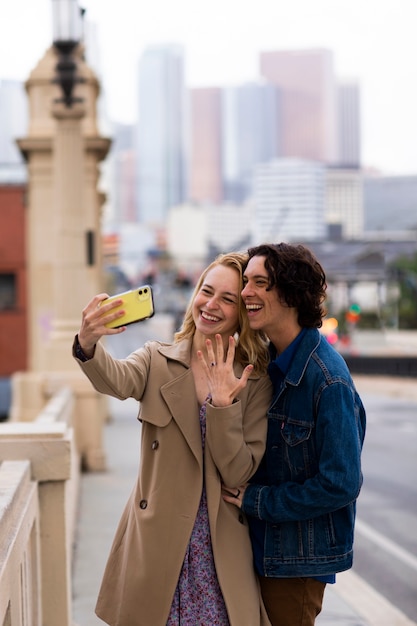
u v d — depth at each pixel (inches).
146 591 121.6
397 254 2464.3
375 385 1128.8
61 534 190.1
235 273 128.7
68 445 187.9
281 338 125.7
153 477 124.3
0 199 1315.2
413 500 408.8
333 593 261.0
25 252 1314.0
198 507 122.9
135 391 125.8
